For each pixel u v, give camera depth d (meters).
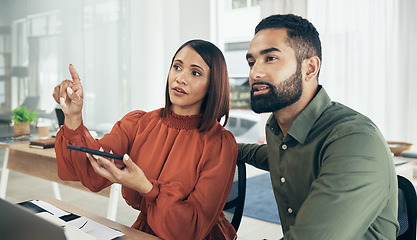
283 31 0.97
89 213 1.31
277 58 0.97
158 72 6.02
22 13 4.97
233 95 5.96
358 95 4.57
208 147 1.26
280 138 1.15
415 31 4.14
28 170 3.00
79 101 1.20
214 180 1.22
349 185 0.82
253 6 5.68
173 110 1.37
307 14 4.84
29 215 0.71
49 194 3.83
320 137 1.02
